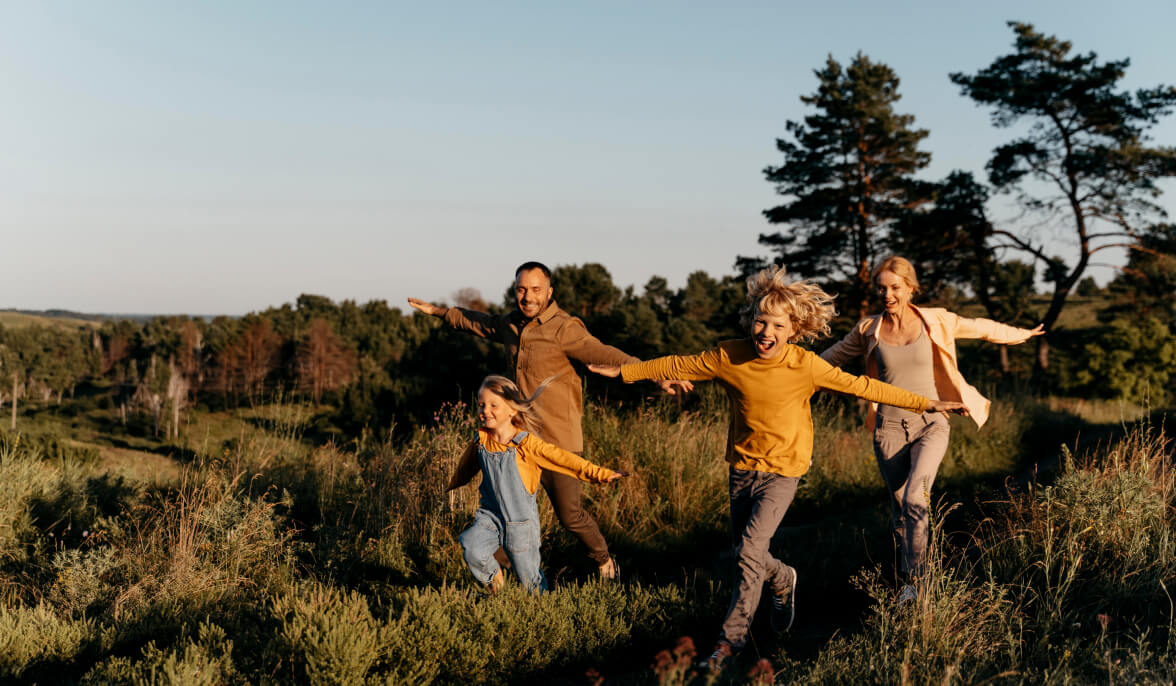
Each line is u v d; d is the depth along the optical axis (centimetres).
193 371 7438
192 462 641
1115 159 2723
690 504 637
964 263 3042
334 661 313
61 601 437
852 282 2995
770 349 373
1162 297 3192
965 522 564
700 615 414
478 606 377
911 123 2966
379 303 9162
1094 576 402
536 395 426
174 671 312
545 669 365
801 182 2995
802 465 388
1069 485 449
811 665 343
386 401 3162
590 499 622
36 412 7406
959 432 986
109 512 625
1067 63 2780
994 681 304
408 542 544
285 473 652
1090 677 305
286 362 6438
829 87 2930
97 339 11012
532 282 459
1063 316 5525
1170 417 959
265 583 467
